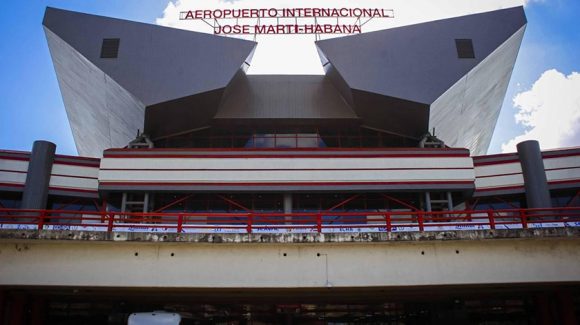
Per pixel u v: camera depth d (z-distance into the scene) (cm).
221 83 3155
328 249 1714
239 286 1669
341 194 3183
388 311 2423
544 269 1683
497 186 3194
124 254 1686
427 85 3148
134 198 3120
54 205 3186
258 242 1688
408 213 1805
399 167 3075
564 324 1948
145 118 3209
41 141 3072
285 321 2398
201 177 3033
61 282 1642
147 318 1877
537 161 3155
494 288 1867
